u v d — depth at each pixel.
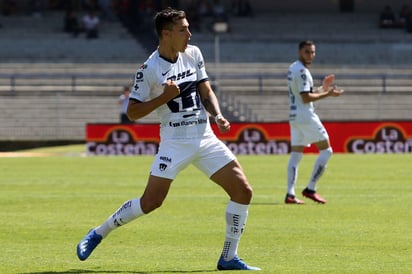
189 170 45.28
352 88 86.19
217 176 16.83
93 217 26.11
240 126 59.56
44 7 103.31
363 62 95.38
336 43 97.50
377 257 18.73
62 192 34.06
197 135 16.78
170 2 101.69
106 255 19.22
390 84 87.75
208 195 32.50
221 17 100.00
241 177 16.80
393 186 36.00
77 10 103.00
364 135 59.28
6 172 44.94
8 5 100.94
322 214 26.53
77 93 81.69
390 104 81.94
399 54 96.94
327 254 19.19
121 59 92.12
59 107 79.56
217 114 16.97
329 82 29.80
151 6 101.12
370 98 82.94
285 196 32.12
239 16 105.38
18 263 18.16
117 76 83.19
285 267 17.47
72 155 61.53
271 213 26.83
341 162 49.88
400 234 22.28
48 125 78.44
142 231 22.98
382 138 59.38
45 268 17.53
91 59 91.81
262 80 87.88
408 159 52.16
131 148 59.97
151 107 16.31
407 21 103.62
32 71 88.62
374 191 33.88
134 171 45.19
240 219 16.88
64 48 93.62
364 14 107.75
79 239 21.70
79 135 77.88
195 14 100.00
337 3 109.38
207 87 17.12
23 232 22.92
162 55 16.89
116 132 59.97
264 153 59.69
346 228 23.42
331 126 59.19
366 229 23.20
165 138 16.86
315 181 29.58
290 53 95.62
